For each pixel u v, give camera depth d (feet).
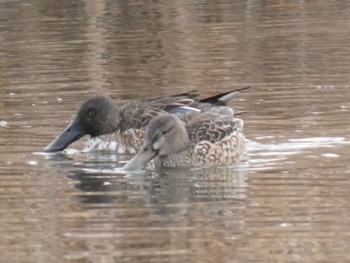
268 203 41.73
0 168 48.42
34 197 43.52
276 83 64.18
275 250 36.40
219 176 46.55
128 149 53.47
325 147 50.16
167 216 40.40
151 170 48.29
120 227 39.24
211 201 42.29
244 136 51.88
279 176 45.68
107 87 64.75
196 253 36.27
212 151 49.06
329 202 41.55
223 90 63.10
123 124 53.98
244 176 46.11
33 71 69.67
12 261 36.11
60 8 90.74
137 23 85.25
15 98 62.08
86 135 57.77
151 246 37.09
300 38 77.61
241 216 40.16
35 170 48.24
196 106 53.83
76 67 70.64
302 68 68.08
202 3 92.48
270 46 75.31
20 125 56.13
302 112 56.85
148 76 67.51
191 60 71.77
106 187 45.03
